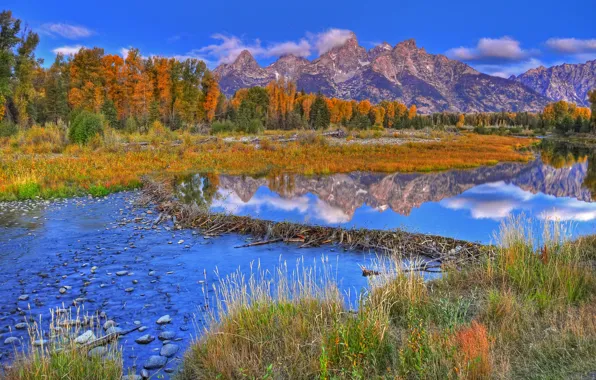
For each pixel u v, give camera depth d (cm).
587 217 1550
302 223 1302
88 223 1369
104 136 3484
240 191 2106
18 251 1045
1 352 544
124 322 648
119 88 6794
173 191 2042
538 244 812
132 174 2384
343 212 1639
